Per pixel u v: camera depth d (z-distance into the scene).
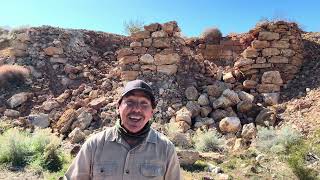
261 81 14.02
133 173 2.96
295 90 13.66
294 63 14.45
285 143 9.61
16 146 9.28
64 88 15.93
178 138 10.59
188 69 14.64
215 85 13.84
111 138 3.04
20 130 12.05
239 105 12.70
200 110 12.82
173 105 13.17
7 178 8.05
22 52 17.83
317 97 12.55
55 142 9.54
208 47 18.97
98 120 12.77
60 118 12.84
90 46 19.84
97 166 2.97
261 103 13.48
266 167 8.53
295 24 14.96
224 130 11.74
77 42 19.16
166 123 12.36
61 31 19.20
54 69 17.09
